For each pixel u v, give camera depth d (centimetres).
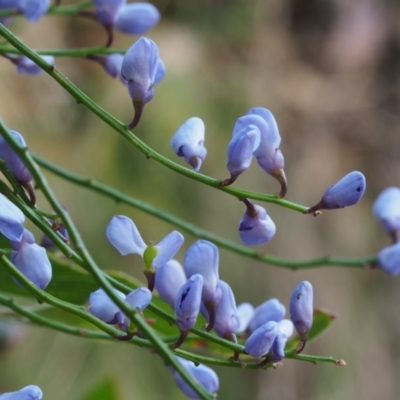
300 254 59
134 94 25
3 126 23
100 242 49
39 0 28
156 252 24
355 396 60
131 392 49
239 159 24
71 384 48
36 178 24
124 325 24
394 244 28
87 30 53
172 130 53
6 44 28
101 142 52
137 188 52
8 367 46
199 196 54
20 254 24
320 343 60
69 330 26
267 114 25
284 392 58
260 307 26
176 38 59
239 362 24
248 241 25
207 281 25
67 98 52
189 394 25
